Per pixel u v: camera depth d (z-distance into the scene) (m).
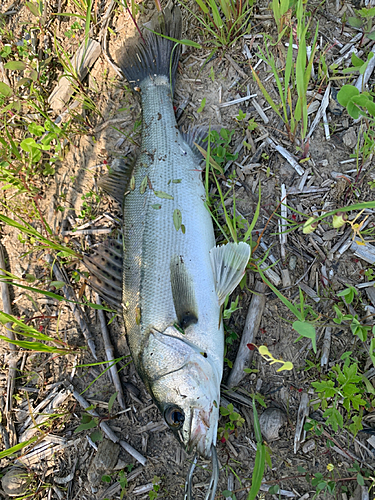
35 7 0.57
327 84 0.49
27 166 0.58
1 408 0.54
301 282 0.47
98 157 0.57
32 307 0.56
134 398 0.50
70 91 0.58
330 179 0.48
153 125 0.49
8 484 0.50
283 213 0.48
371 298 0.45
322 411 0.45
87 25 0.51
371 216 0.46
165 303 0.43
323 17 0.50
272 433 0.44
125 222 0.48
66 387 0.53
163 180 0.47
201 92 0.53
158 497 0.47
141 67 0.52
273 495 0.44
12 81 0.62
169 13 0.52
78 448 0.51
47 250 0.57
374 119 0.41
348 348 0.45
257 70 0.51
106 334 0.53
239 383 0.47
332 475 0.43
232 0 0.48
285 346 0.47
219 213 0.50
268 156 0.49
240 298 0.48
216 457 0.41
